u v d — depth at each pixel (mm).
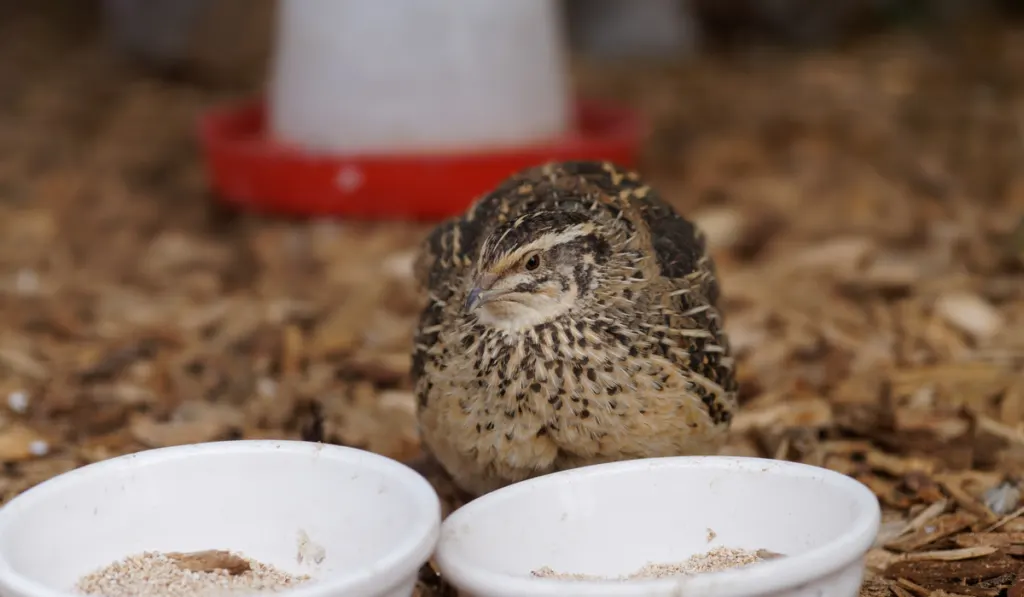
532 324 554
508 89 884
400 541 492
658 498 537
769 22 1506
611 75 1402
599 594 476
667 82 1369
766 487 532
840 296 807
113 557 525
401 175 862
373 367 725
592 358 552
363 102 879
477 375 558
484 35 874
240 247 888
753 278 825
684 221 611
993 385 692
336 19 874
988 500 613
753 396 702
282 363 741
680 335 566
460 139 882
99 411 691
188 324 783
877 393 693
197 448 534
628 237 572
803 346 750
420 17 867
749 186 1012
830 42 1512
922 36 1521
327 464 528
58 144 1153
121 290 830
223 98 1312
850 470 637
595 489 536
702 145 1133
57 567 514
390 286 818
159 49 1347
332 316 787
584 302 555
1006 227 884
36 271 857
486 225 592
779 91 1313
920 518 603
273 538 531
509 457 564
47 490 517
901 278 814
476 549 515
